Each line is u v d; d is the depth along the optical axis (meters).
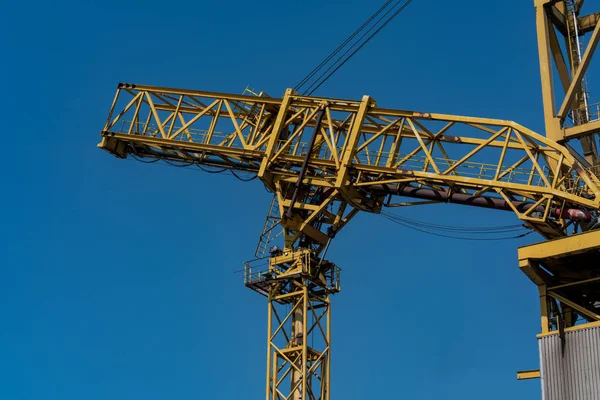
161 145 71.50
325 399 68.88
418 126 66.94
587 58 64.00
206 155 71.44
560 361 51.22
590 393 49.75
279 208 70.12
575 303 55.50
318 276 71.25
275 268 71.12
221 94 70.69
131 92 72.56
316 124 68.31
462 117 65.00
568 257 54.06
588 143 67.44
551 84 64.75
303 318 69.31
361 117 67.12
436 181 66.00
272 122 71.56
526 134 63.25
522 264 53.84
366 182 67.62
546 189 61.78
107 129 72.12
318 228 71.62
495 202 64.69
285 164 69.81
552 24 67.88
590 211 61.53
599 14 68.38
